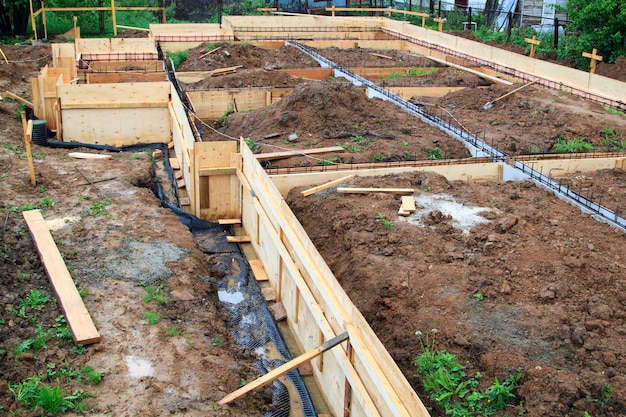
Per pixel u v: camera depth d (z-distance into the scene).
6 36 33.78
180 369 8.88
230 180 14.69
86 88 18.83
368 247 10.73
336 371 8.88
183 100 20.38
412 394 6.80
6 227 12.13
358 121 17.55
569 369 7.82
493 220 11.37
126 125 19.31
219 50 27.66
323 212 12.12
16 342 9.03
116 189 14.51
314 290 9.71
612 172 14.47
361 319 8.09
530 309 8.85
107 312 9.88
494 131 17.81
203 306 10.64
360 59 28.34
